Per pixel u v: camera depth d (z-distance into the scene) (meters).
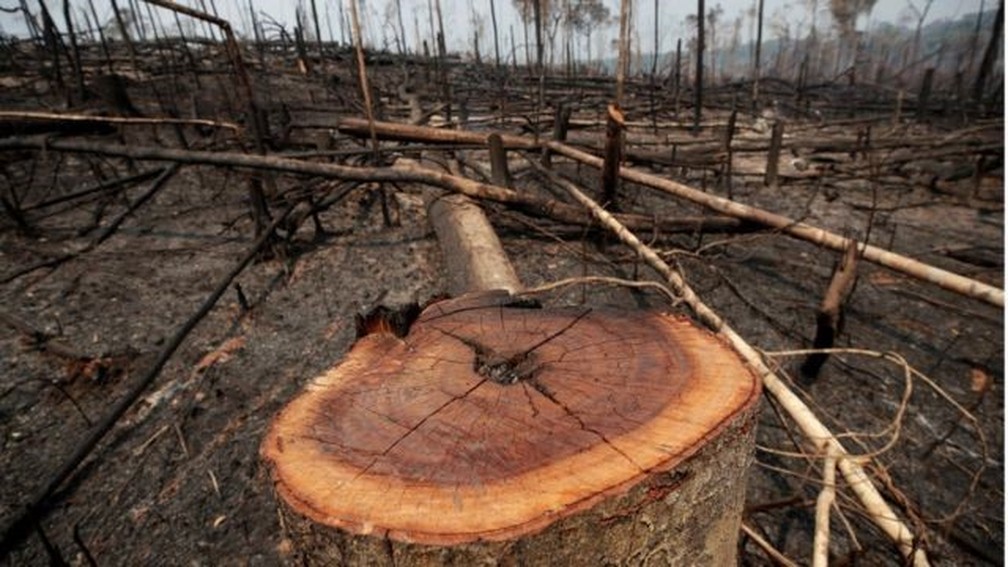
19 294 4.07
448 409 1.30
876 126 13.45
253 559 2.14
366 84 5.12
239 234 5.39
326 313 4.00
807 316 4.20
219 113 9.83
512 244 5.33
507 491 1.06
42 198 6.07
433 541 0.96
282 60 17.94
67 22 8.38
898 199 7.43
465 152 8.88
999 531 2.37
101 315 3.85
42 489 2.29
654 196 7.24
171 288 4.28
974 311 4.39
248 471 2.58
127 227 5.45
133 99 10.32
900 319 4.25
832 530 2.37
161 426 2.86
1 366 3.28
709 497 1.25
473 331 1.68
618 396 1.33
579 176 7.62
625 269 4.88
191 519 2.33
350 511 1.03
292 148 7.61
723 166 7.97
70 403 3.01
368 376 1.49
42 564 2.14
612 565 1.11
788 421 3.04
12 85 10.51
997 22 15.23
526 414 1.27
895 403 3.23
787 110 16.95
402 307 1.79
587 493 1.04
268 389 3.16
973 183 7.68
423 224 5.75
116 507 2.40
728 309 4.27
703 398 1.31
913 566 1.75
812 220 6.61
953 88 18.55
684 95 17.70
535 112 12.38
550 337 1.61
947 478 2.68
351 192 6.53
